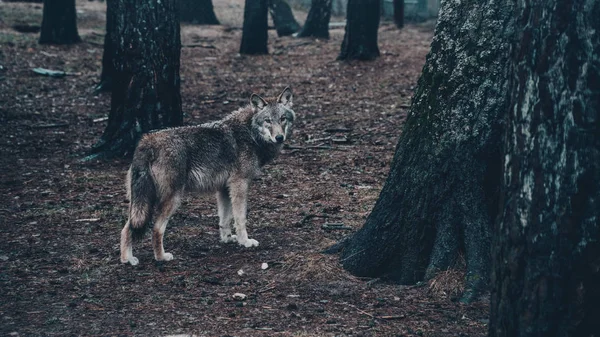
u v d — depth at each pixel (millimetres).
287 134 8234
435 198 6953
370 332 5805
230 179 8031
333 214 9281
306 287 6883
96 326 5938
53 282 6984
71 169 11625
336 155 12445
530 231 4281
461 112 6855
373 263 7160
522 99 4320
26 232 8625
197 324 5973
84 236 8492
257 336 5695
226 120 8156
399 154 7273
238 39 26688
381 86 18234
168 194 7543
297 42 25375
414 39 26359
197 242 8336
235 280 7078
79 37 24000
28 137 13734
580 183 4160
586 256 4199
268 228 8781
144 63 11984
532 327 4332
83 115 15719
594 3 4066
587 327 4266
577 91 4121
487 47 6730
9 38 23312
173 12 12086
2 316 6145
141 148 7523
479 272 6586
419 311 6266
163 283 7023
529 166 4277
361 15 21062
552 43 4148
